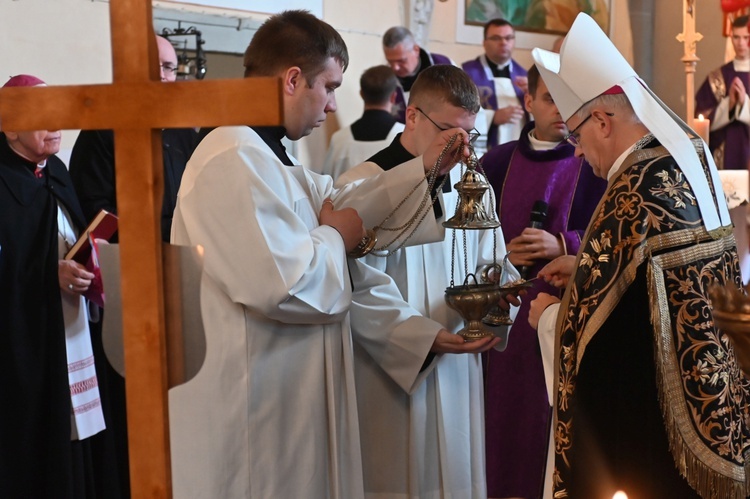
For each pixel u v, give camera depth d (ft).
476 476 9.16
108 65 16.17
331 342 7.55
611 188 6.54
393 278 8.92
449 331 9.00
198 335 5.63
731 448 6.18
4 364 9.27
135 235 5.43
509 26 20.61
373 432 8.83
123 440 10.82
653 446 6.35
